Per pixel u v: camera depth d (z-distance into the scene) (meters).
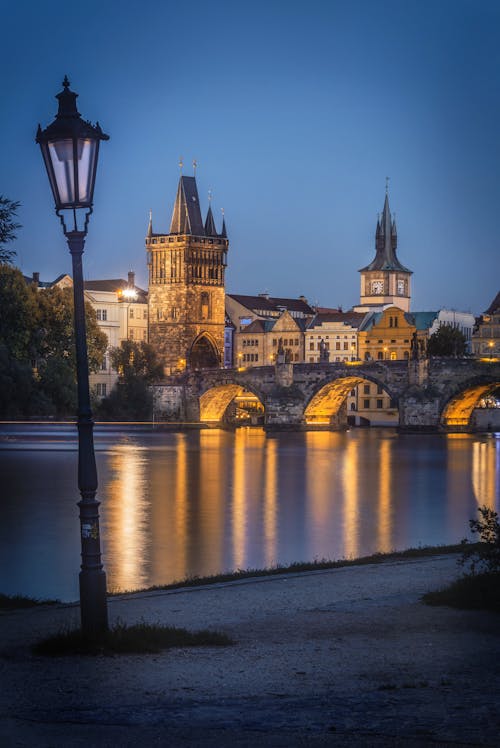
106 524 88.00
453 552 46.75
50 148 27.30
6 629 29.39
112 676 23.30
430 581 37.19
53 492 112.00
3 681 22.92
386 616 30.31
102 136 27.53
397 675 23.19
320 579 38.12
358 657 24.97
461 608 31.47
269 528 86.69
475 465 160.00
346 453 185.50
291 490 121.06
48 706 20.97
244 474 141.50
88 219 27.83
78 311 27.84
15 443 179.25
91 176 27.52
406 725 19.25
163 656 25.23
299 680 22.84
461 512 100.25
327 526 88.50
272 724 19.47
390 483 131.25
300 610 31.64
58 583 60.25
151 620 30.16
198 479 133.25
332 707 20.61
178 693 21.88
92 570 26.67
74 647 25.81
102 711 20.56
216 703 21.06
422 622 29.31
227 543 77.31
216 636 27.03
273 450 192.88
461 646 26.12
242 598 34.16
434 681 22.59
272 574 41.50
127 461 161.88
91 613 26.62
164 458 168.75
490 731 18.81
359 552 72.81
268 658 24.92
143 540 78.50
